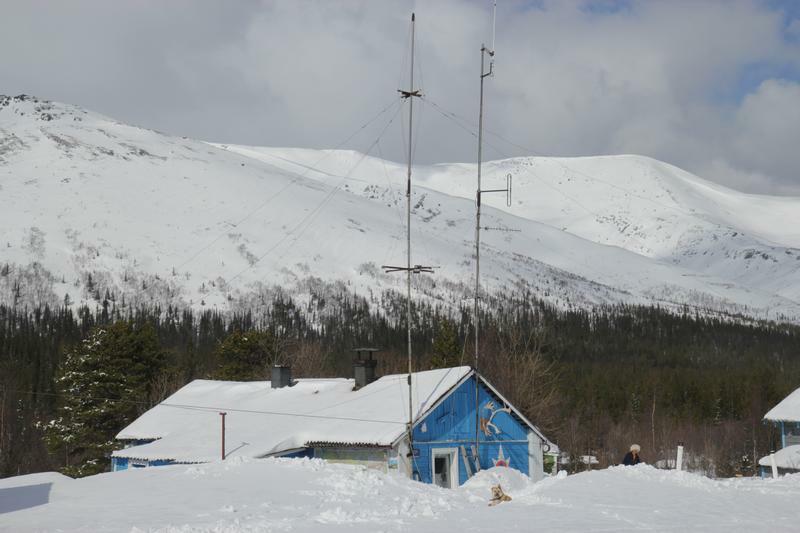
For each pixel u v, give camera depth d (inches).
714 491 806.5
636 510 683.4
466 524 609.0
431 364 3366.1
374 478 836.0
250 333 3535.9
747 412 4001.0
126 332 3100.4
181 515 643.5
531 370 2566.4
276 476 854.5
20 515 655.1
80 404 2876.5
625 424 3905.0
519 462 1409.9
